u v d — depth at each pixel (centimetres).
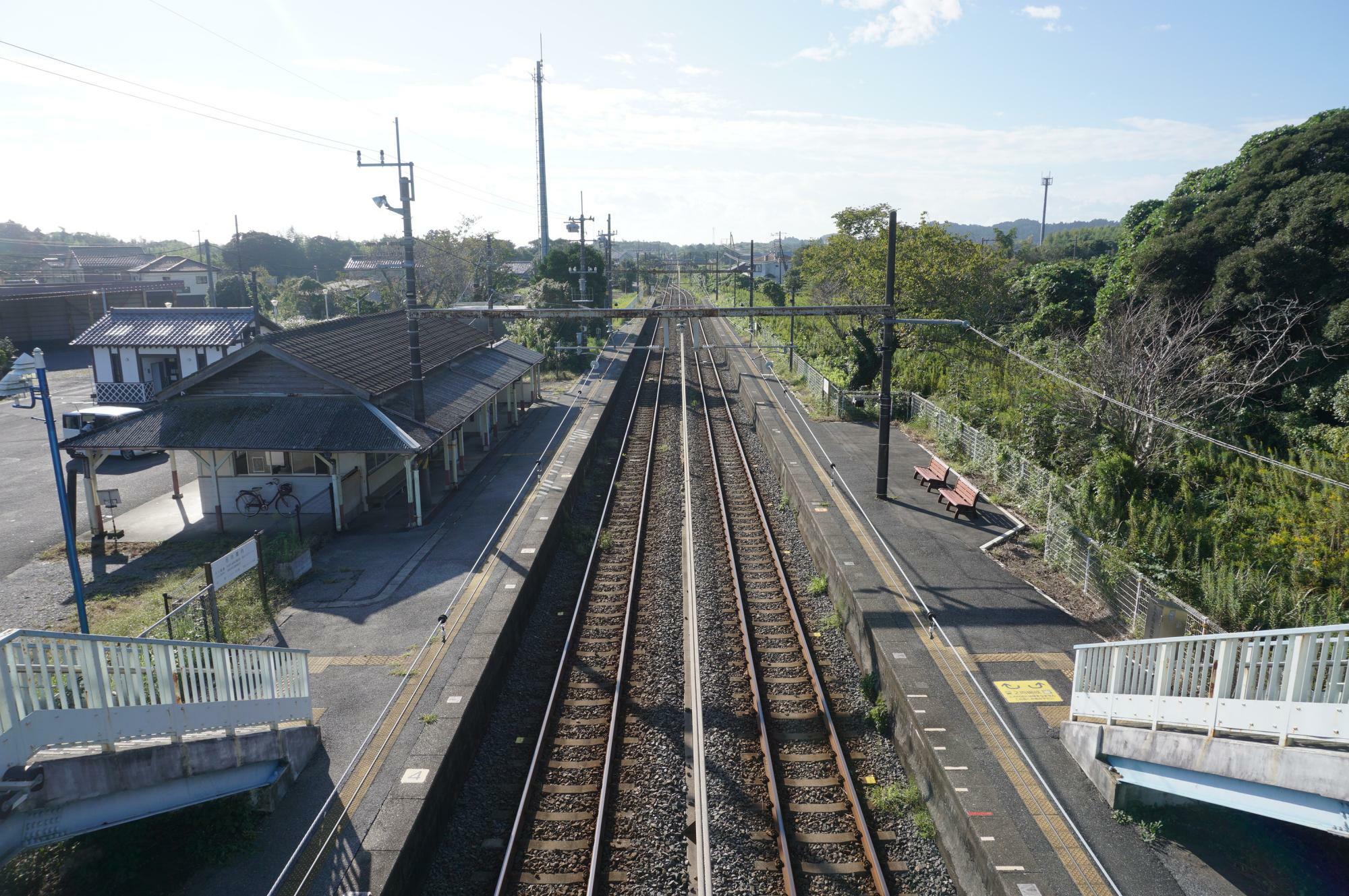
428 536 1772
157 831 826
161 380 2634
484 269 5941
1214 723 759
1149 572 1356
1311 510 1517
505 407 3212
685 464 1770
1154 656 873
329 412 1869
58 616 1400
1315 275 2039
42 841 636
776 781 995
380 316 2611
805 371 3753
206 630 1208
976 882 827
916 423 2767
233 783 838
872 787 1028
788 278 6856
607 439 2920
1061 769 954
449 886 866
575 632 1429
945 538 1716
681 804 969
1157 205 3419
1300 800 664
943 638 1267
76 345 2534
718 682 1253
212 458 1853
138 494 2136
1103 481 1675
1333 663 650
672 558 1777
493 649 1244
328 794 915
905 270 3484
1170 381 1844
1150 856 820
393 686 1140
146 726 725
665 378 4219
